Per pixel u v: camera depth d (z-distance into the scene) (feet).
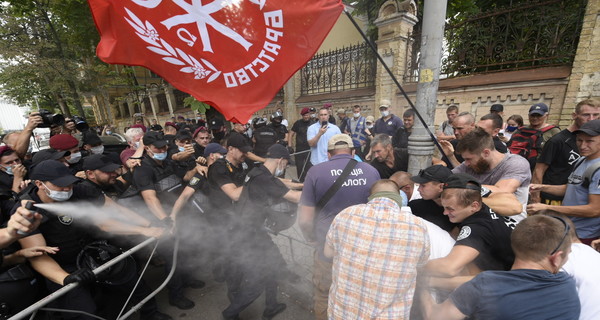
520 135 11.80
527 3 14.32
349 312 4.68
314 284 6.98
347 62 24.08
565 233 3.87
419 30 19.33
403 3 18.38
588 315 4.32
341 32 35.58
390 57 19.39
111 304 7.59
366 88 22.72
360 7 24.13
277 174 8.00
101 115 67.10
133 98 52.75
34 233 5.50
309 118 18.15
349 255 4.75
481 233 4.74
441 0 7.79
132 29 4.92
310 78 27.63
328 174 6.33
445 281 4.81
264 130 17.11
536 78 14.05
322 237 6.48
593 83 12.69
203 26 5.26
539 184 8.99
